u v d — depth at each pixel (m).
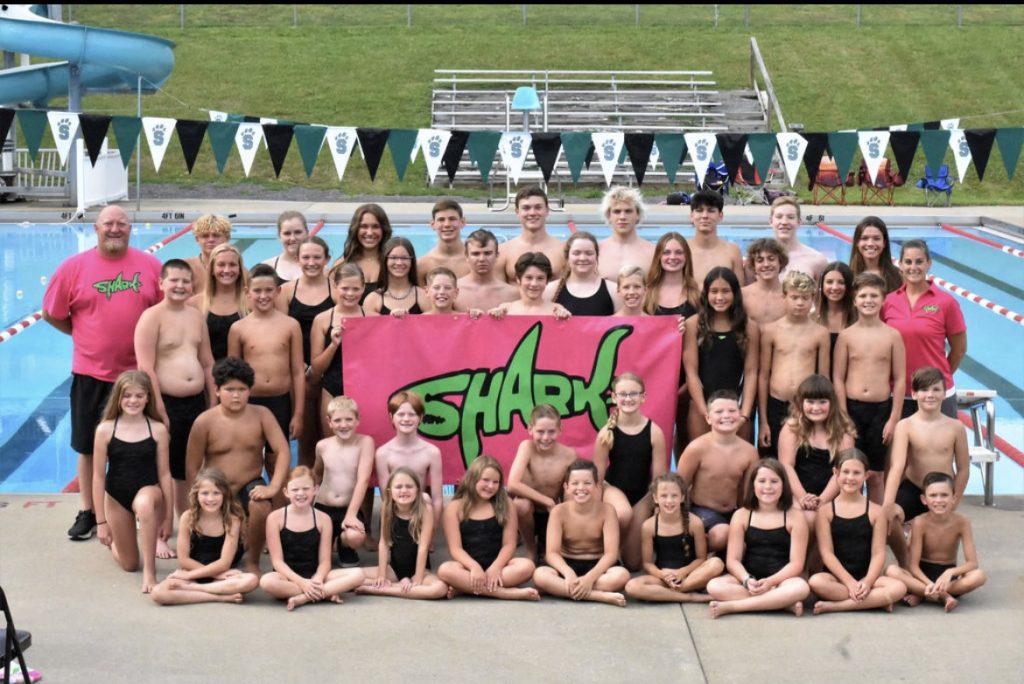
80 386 7.10
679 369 7.18
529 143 9.79
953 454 6.77
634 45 31.73
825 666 5.44
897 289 7.59
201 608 6.11
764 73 26.42
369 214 7.54
